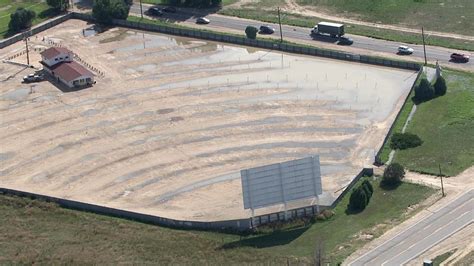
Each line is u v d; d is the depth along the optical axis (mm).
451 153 157875
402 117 173125
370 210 141625
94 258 130875
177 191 151750
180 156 163250
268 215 139500
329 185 150125
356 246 129750
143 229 139625
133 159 163250
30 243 136625
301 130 170250
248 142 166875
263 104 181750
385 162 157000
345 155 160500
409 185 148000
